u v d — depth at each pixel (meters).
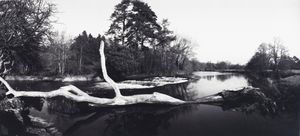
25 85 24.05
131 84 23.81
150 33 33.59
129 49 31.89
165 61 45.28
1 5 13.82
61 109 11.34
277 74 34.88
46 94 11.42
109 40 32.34
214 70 101.81
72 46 48.69
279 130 7.44
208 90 19.80
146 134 7.28
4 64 15.52
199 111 10.77
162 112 10.69
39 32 16.17
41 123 8.59
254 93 12.26
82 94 11.80
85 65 43.97
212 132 7.36
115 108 11.56
